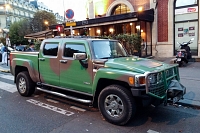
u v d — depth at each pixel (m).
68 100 5.77
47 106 5.27
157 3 14.72
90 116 4.50
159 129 3.79
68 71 4.80
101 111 4.18
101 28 17.55
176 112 4.67
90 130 3.79
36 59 5.70
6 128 3.96
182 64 11.05
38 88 5.84
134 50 13.09
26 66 5.95
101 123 4.10
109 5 18.53
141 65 4.01
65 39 5.01
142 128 3.84
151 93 3.63
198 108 4.85
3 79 9.38
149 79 3.64
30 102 5.67
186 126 3.90
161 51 14.93
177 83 4.17
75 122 4.18
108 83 4.36
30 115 4.64
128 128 3.84
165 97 3.97
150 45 15.38
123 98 3.79
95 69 4.25
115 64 4.01
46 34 19.00
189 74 8.64
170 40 14.40
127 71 3.77
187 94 5.76
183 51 10.80
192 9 13.30
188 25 13.62
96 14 19.75
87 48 4.45
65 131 3.77
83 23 15.60
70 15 9.77
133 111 3.76
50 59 5.24
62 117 4.48
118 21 13.76
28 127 3.98
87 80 4.43
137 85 3.56
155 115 4.50
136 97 3.75
